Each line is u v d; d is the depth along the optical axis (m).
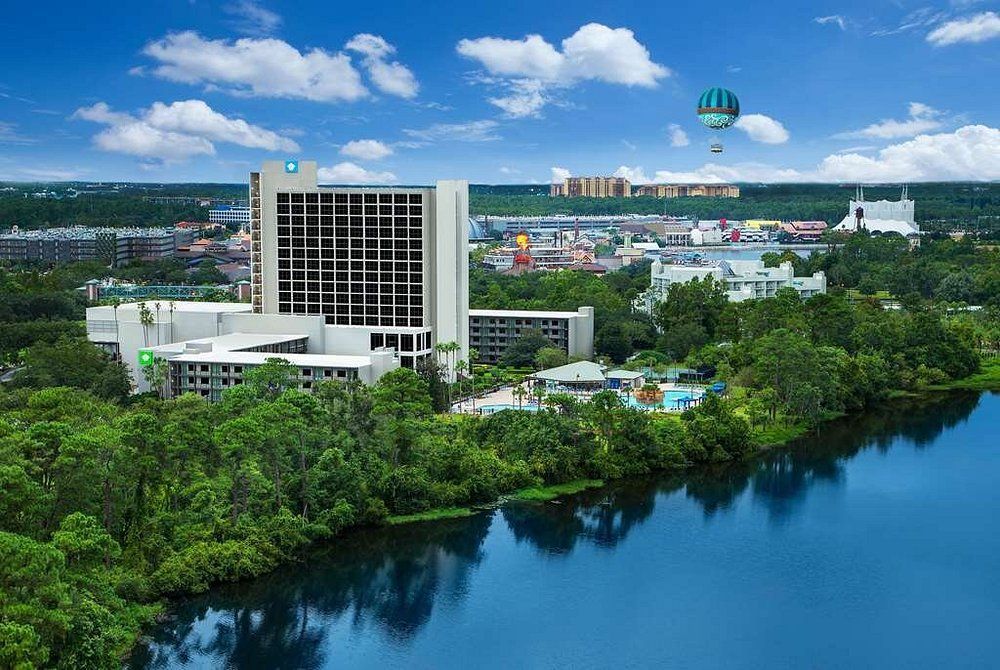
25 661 156.12
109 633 181.38
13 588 168.00
